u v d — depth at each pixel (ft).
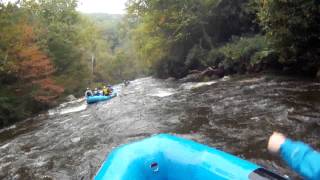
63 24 125.90
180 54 110.22
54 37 111.96
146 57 126.41
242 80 56.80
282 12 46.09
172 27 103.55
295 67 53.83
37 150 31.58
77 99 94.12
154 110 40.60
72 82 119.75
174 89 65.62
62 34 120.67
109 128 34.88
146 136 29.37
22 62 77.36
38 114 71.46
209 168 9.75
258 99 36.60
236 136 24.79
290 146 5.55
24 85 79.51
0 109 65.36
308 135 22.67
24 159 29.17
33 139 37.24
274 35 49.08
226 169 9.37
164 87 76.79
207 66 87.66
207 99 42.29
